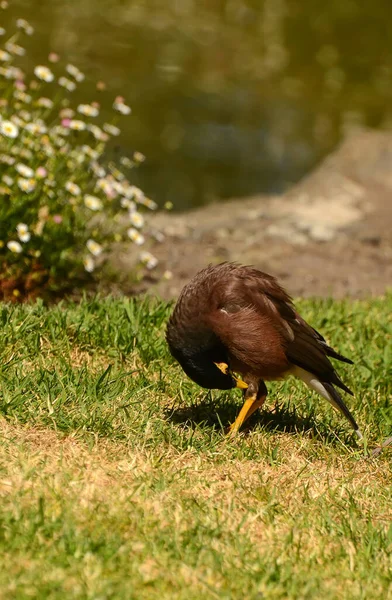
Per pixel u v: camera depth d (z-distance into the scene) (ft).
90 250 43.93
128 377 33.40
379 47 118.73
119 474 26.94
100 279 46.50
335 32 122.93
